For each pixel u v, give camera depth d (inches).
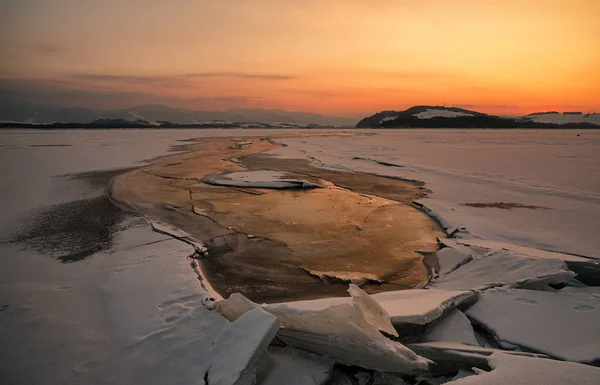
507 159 997.8
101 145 1486.2
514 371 131.3
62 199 498.6
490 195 523.2
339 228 376.5
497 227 358.6
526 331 170.1
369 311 162.1
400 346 147.9
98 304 206.2
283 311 167.2
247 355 136.2
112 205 466.3
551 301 196.2
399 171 793.6
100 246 309.9
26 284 234.2
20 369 149.8
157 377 143.2
